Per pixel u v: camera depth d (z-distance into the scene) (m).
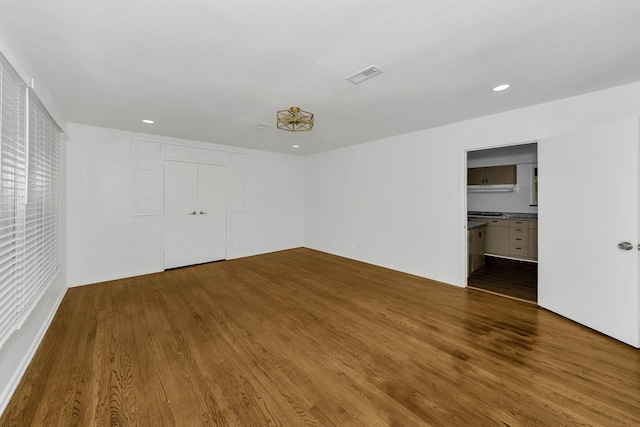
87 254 3.84
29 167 2.16
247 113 3.30
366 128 4.03
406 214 4.40
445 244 3.89
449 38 1.79
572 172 2.62
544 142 2.90
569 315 2.66
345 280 4.05
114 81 2.40
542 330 2.47
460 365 1.96
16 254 1.79
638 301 2.14
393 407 1.57
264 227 5.98
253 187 5.78
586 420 1.46
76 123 3.71
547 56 2.02
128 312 2.89
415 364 1.98
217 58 2.03
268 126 3.89
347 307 3.04
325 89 2.60
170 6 1.47
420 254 4.22
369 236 5.05
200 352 2.14
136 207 4.27
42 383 1.76
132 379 1.81
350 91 2.65
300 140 4.89
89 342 2.28
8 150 1.77
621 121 2.24
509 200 5.60
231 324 2.63
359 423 1.46
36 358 2.03
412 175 4.29
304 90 2.62
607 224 2.34
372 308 3.01
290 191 6.45
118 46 1.86
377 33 1.73
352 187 5.38
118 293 3.47
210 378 1.83
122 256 4.15
